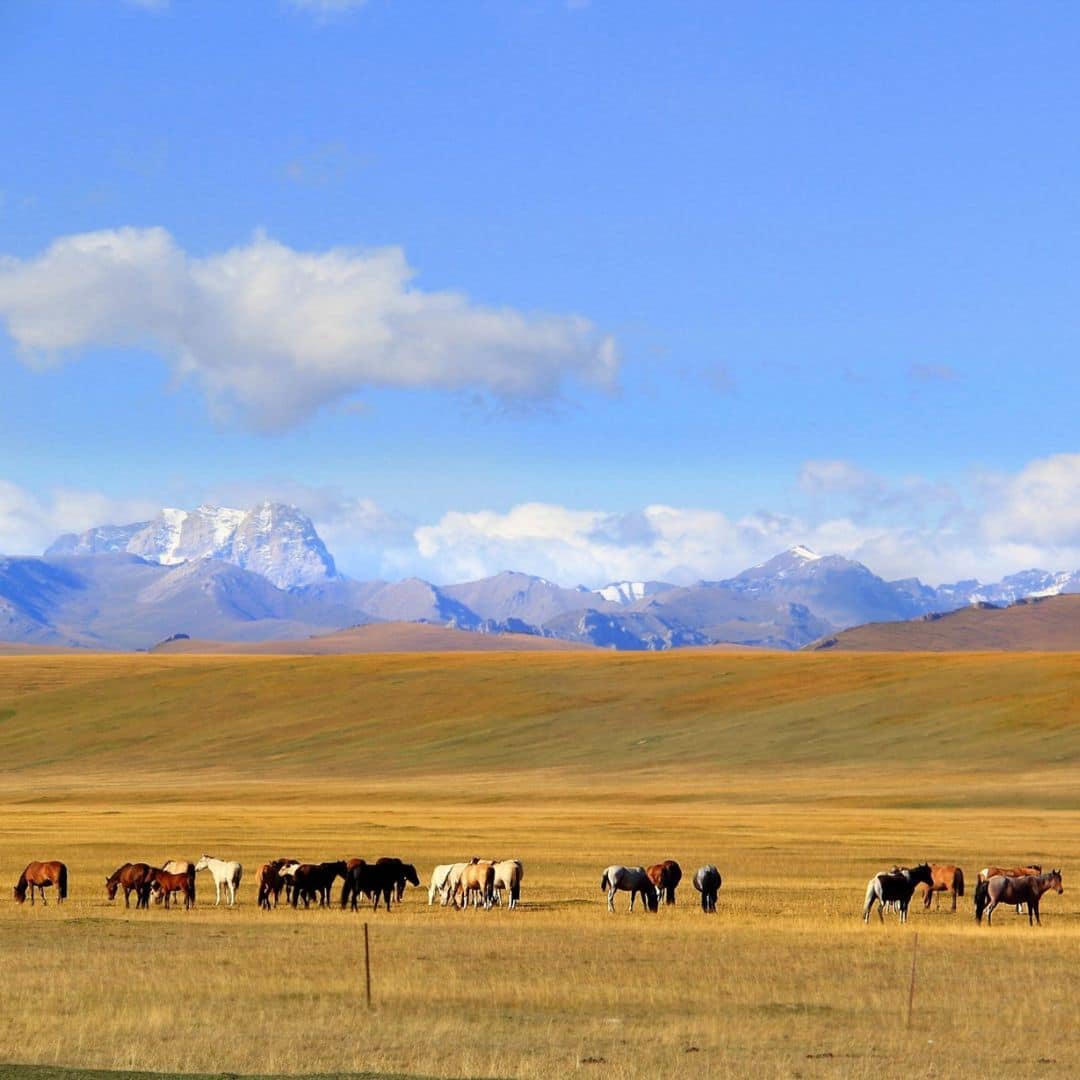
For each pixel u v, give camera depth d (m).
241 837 77.56
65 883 47.88
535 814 99.88
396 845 72.06
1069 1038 24.77
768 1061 22.45
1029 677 155.62
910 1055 23.12
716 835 78.62
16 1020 25.12
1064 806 104.94
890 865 61.81
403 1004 27.33
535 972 31.19
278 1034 24.22
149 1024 24.92
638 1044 23.73
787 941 36.69
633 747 145.50
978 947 35.91
